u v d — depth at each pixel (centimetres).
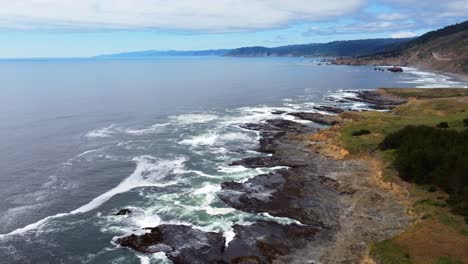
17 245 3634
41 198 4691
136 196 4678
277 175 5119
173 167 5694
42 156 6344
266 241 3525
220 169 5538
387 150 5378
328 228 3756
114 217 4147
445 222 3328
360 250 3316
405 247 2988
